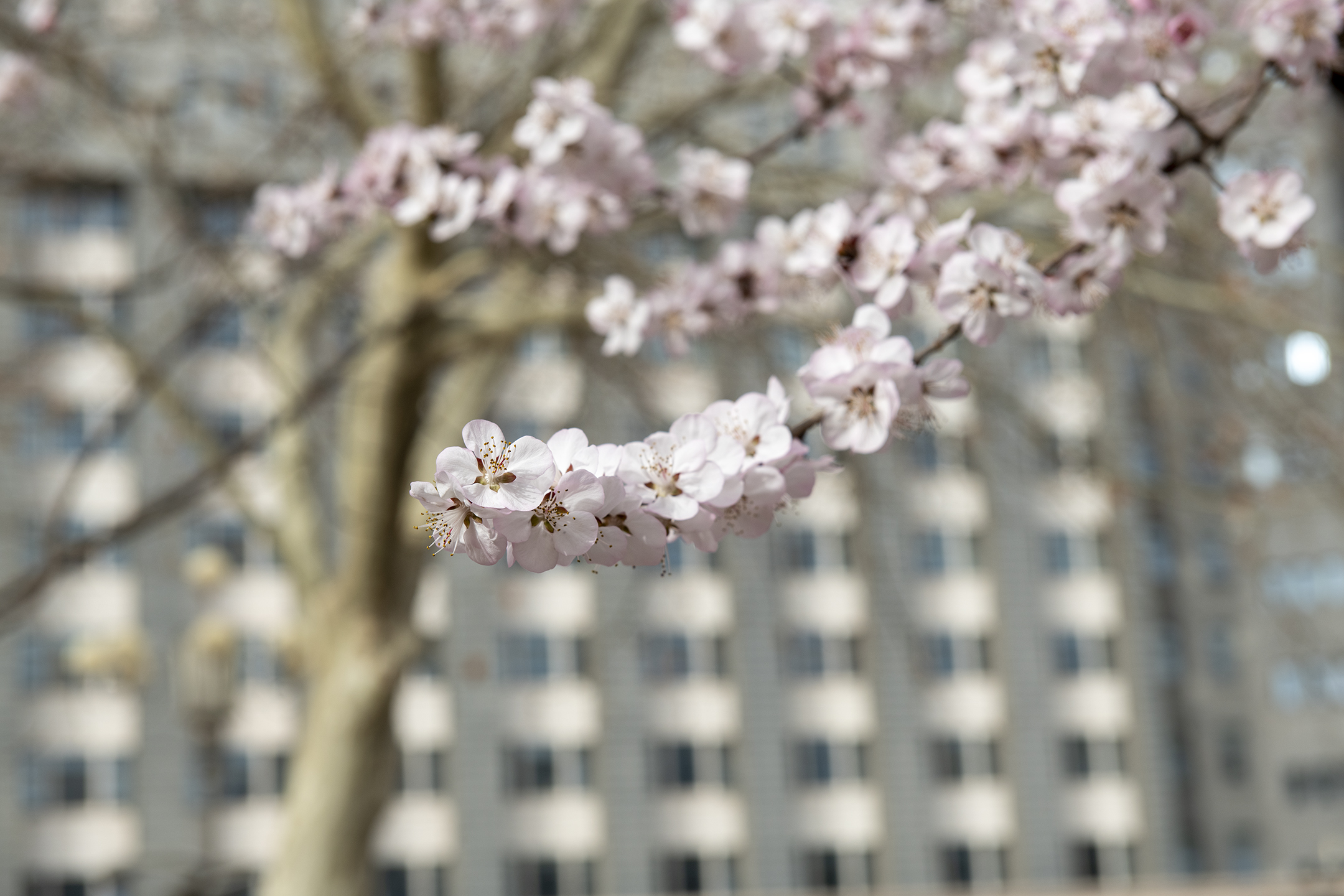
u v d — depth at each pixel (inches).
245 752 1540.4
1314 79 159.3
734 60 217.6
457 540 94.1
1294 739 1847.9
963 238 137.8
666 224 426.0
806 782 1758.1
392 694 464.1
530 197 197.3
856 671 1790.1
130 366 475.8
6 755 1493.6
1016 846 1807.3
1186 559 1919.3
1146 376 522.9
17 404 640.4
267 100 502.3
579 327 441.1
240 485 497.7
